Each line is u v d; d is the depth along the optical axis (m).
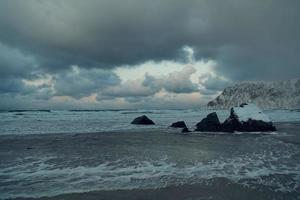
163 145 18.58
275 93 172.50
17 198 7.99
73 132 27.42
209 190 8.68
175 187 8.95
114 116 61.62
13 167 11.81
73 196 8.13
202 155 14.53
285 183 9.38
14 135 24.38
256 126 29.09
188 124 40.84
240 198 8.00
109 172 10.85
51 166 11.97
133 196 8.15
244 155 14.48
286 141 20.67
